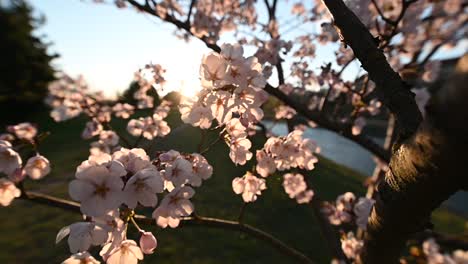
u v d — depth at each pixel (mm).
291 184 3586
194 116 1507
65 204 1803
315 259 6449
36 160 1797
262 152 2219
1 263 5711
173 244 6352
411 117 809
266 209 8164
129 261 1383
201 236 6723
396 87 862
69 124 18516
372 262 1055
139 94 5590
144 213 4879
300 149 2205
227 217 7609
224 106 1429
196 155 1631
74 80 5758
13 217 7449
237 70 1378
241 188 2262
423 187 658
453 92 449
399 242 930
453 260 2934
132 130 3781
